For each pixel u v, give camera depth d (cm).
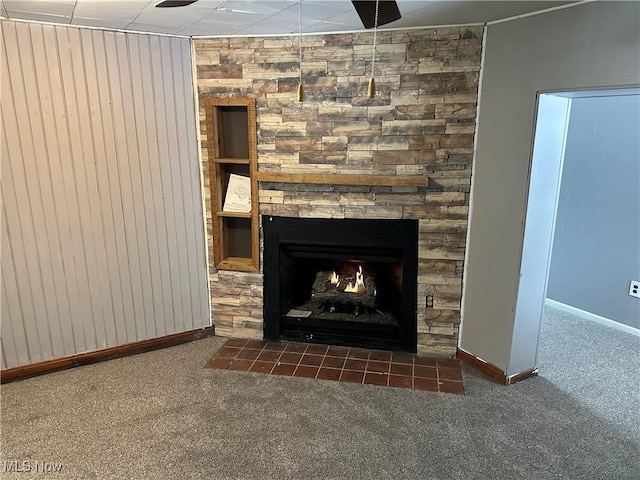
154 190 301
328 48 280
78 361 297
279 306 328
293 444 223
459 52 266
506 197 262
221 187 323
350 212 301
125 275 303
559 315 386
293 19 246
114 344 308
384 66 276
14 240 268
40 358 287
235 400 260
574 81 222
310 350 321
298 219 309
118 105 280
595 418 244
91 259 291
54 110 265
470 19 251
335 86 285
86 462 212
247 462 211
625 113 336
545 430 234
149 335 319
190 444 223
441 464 210
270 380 282
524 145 248
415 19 249
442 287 301
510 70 250
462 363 302
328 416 246
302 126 294
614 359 309
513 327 267
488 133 268
